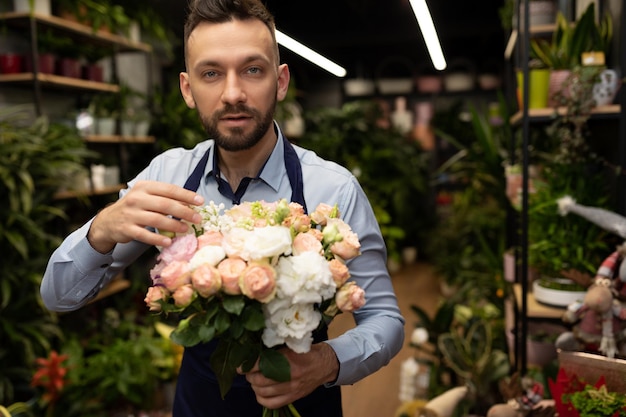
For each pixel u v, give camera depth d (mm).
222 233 877
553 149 2775
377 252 1228
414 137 7434
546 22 2629
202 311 836
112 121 3793
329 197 1211
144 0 4141
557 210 2088
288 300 810
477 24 6328
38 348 2754
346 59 8000
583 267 2131
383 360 1095
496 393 2322
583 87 2078
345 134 6922
